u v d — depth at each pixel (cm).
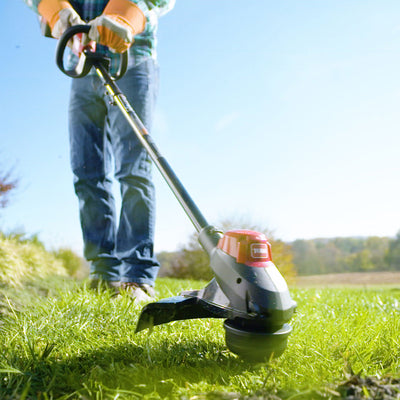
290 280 1005
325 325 218
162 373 139
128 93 280
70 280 530
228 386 127
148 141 193
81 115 287
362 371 141
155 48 296
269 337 132
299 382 130
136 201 278
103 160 292
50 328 193
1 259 401
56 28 231
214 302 147
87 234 284
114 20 213
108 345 174
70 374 141
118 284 281
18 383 132
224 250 146
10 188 797
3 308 250
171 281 628
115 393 124
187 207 170
